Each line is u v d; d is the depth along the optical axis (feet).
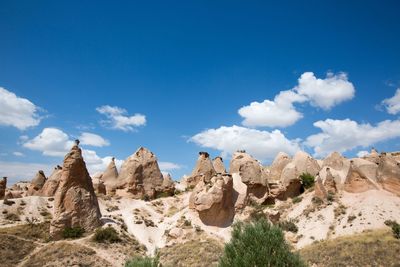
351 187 228.84
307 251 173.68
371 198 212.64
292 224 215.51
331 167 281.74
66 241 203.72
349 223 197.57
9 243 200.75
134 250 209.87
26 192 328.29
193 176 335.06
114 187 330.75
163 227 249.14
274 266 68.64
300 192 262.88
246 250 70.74
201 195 239.71
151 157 351.87
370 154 291.79
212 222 235.40
